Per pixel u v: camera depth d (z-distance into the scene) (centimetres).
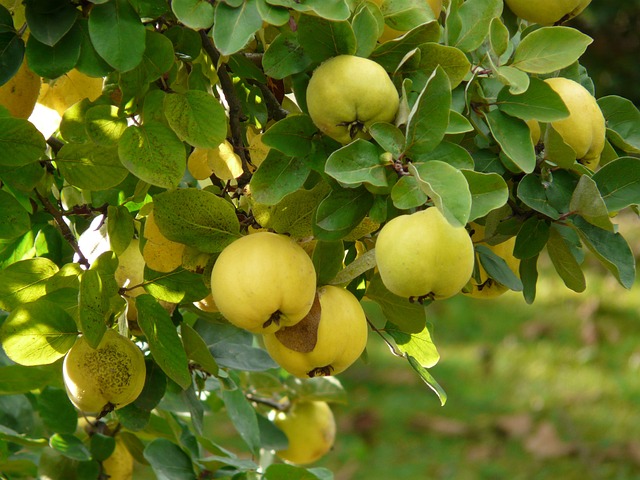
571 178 121
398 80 117
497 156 122
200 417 136
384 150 111
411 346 130
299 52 115
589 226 120
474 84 119
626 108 131
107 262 121
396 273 111
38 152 119
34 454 163
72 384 122
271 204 113
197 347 127
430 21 114
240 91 131
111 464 151
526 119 118
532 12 131
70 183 124
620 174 120
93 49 116
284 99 133
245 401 150
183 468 144
